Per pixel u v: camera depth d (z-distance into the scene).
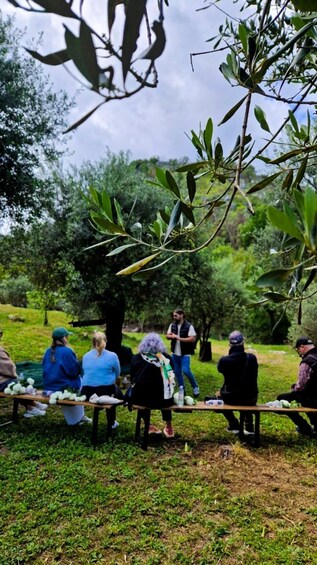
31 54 0.38
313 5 0.39
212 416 5.17
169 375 3.91
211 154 0.96
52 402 3.96
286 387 7.00
